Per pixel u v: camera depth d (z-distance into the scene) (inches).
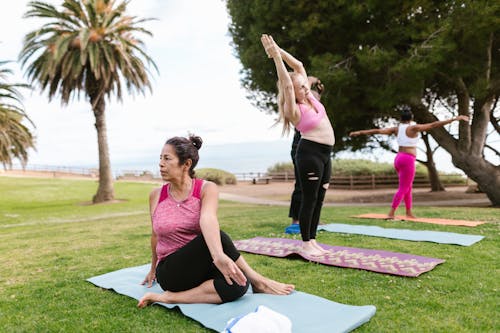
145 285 119.6
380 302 101.6
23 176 1423.5
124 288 116.6
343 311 92.2
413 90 378.6
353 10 375.2
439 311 94.2
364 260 142.4
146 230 258.1
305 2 405.7
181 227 99.0
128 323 90.7
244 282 91.7
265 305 96.7
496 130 532.7
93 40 711.7
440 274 124.8
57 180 1214.3
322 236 198.2
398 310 95.6
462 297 103.4
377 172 951.6
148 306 101.3
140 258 163.3
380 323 87.9
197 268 98.0
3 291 121.5
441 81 478.6
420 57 355.6
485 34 346.9
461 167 448.5
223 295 97.7
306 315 90.0
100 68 720.3
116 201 758.5
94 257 169.9
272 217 300.8
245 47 505.0
